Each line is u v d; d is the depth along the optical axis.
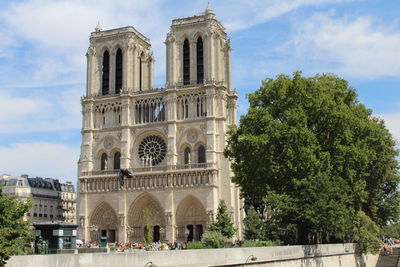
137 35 160.62
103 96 154.88
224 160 140.88
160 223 144.25
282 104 92.38
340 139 87.19
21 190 169.75
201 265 43.38
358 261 91.50
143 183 144.88
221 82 145.88
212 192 137.38
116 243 128.25
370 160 94.19
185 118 146.50
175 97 147.12
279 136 85.88
